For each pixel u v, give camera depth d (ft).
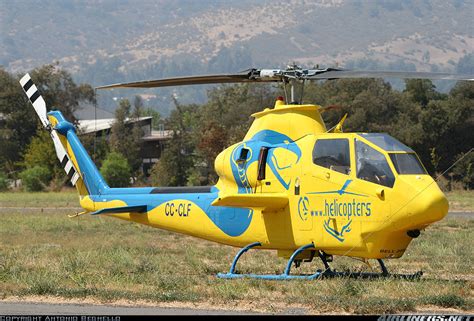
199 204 136.98
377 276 122.31
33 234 203.51
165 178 532.73
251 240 129.49
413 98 546.67
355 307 95.30
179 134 566.36
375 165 115.14
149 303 101.71
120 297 104.01
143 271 131.54
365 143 117.19
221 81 126.52
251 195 121.08
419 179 112.37
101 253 155.53
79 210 303.27
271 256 157.58
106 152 612.70
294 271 134.21
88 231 214.69
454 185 475.31
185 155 549.13
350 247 116.78
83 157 156.35
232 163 130.62
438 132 493.77
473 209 297.12
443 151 495.41
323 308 96.53
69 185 529.04
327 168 119.14
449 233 202.28
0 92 654.94
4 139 641.81
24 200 378.73
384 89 545.85
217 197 134.51
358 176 116.06
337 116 511.81
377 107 515.50
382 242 114.73
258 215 127.95
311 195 120.26
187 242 189.67
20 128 652.89
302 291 105.91
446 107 495.41
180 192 141.08
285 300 100.58
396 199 111.96
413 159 115.65
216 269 136.67
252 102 602.85
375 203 113.80
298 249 120.78
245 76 125.39
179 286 111.86
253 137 130.11
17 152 643.45
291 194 122.52
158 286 112.06
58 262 139.33
